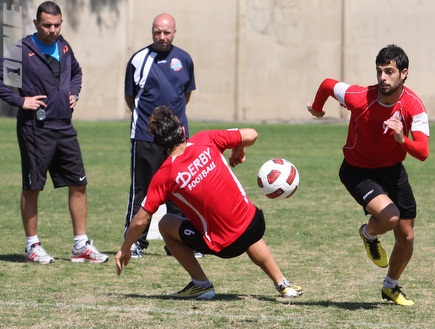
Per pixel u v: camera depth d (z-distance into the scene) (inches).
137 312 647.1
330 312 651.5
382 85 636.7
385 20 2861.7
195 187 658.2
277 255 911.0
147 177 925.2
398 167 677.9
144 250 954.7
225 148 684.7
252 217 678.5
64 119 878.4
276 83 2896.2
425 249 943.7
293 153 2007.9
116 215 1198.3
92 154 1962.4
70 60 895.7
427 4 2861.7
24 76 866.1
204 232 673.6
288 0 2866.6
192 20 2864.2
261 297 709.9
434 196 1359.5
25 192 876.0
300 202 1310.3
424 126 642.2
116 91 2886.3
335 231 1060.5
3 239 1014.4
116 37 2861.7
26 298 698.8
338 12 2864.2
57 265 862.5
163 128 657.6
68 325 606.2
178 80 925.2
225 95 2896.2
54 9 861.8
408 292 733.9
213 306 671.1
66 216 1188.5
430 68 2881.4
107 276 807.7
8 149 2047.2
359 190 675.4
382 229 663.8
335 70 2886.3
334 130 2600.9
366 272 823.1
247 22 2874.0
